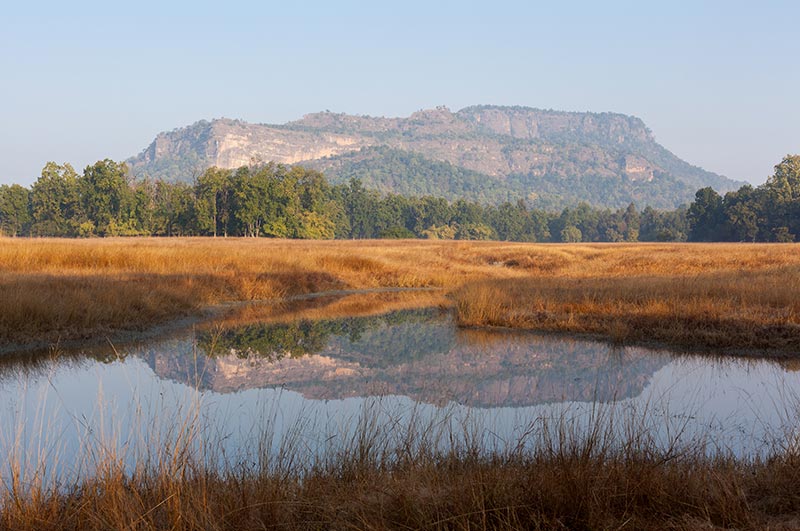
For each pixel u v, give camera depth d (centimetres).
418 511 390
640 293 1641
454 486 430
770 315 1307
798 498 412
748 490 437
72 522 410
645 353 1136
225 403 774
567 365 1031
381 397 790
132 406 745
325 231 10462
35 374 916
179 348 1159
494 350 1177
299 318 1616
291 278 2302
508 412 738
